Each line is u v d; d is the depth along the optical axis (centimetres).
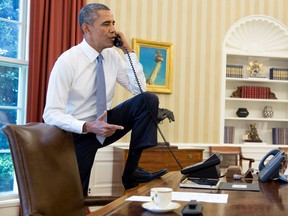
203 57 541
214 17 547
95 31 235
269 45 573
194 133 534
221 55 547
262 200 132
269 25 564
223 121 544
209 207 118
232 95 563
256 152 546
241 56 573
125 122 238
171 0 530
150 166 439
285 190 157
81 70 237
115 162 484
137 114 231
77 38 443
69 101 242
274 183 183
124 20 507
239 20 553
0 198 400
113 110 241
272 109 579
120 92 502
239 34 566
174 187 161
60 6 429
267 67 584
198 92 537
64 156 156
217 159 177
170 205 114
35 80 408
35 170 135
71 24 439
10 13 425
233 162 539
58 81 227
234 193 147
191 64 536
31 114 404
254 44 571
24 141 137
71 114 243
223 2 550
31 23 409
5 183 417
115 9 502
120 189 456
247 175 206
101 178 481
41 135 149
